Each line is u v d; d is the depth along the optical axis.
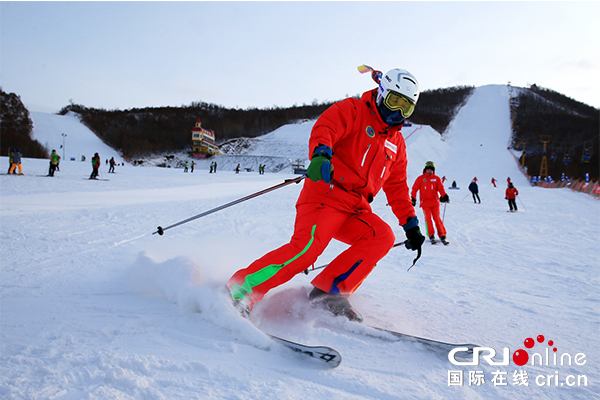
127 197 12.03
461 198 20.17
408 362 1.90
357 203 2.61
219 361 1.73
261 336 1.93
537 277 4.36
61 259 3.96
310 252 2.42
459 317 2.72
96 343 1.88
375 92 2.60
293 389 1.54
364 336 2.19
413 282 3.84
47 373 1.54
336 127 2.42
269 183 21.80
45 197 10.81
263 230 7.05
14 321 2.19
